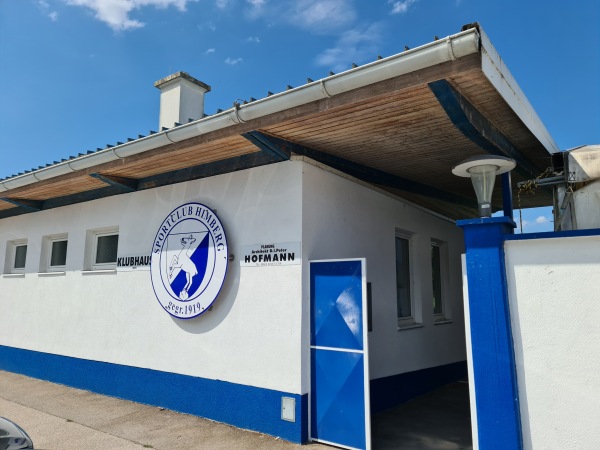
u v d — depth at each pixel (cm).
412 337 690
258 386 514
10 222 931
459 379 820
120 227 699
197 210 591
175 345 600
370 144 509
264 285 524
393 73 347
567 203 472
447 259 845
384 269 643
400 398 642
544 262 336
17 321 864
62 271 798
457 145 509
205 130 477
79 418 567
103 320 699
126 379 652
